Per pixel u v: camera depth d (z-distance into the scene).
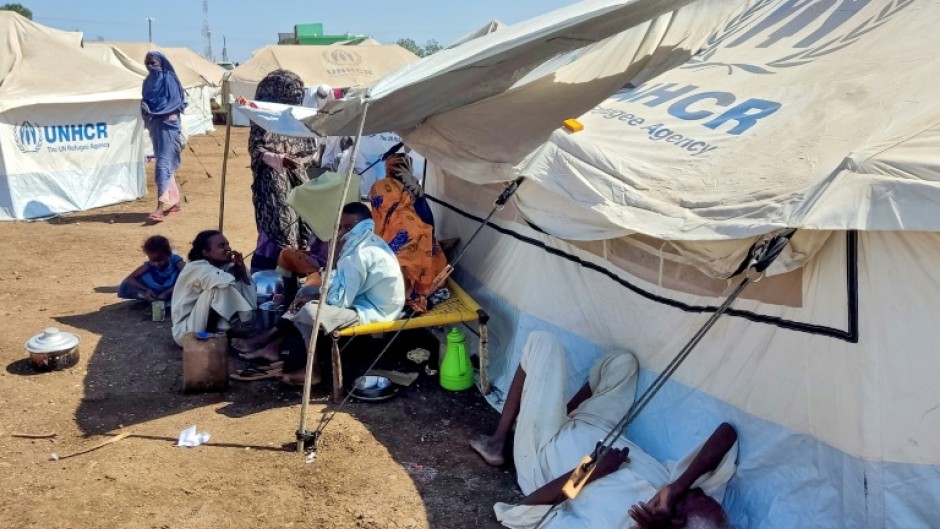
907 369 2.92
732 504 3.48
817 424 3.19
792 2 4.93
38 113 10.33
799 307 3.24
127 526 3.62
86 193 11.11
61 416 4.74
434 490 4.03
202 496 3.89
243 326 5.71
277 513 3.77
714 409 3.66
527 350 4.20
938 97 3.19
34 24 10.84
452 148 5.77
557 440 3.88
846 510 3.08
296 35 32.28
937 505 2.93
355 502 3.89
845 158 2.90
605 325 4.47
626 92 4.86
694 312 3.79
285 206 7.11
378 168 10.21
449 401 5.11
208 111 25.80
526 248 5.24
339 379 4.97
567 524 3.48
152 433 4.55
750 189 3.17
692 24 5.92
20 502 3.78
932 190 2.64
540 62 5.44
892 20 3.99
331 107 5.16
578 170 4.02
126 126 11.55
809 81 3.85
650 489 3.50
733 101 4.07
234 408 4.91
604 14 4.58
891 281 2.92
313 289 5.50
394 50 23.41
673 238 3.24
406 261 5.37
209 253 5.86
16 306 6.74
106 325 6.34
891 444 2.96
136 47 24.91
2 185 10.11
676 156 3.75
